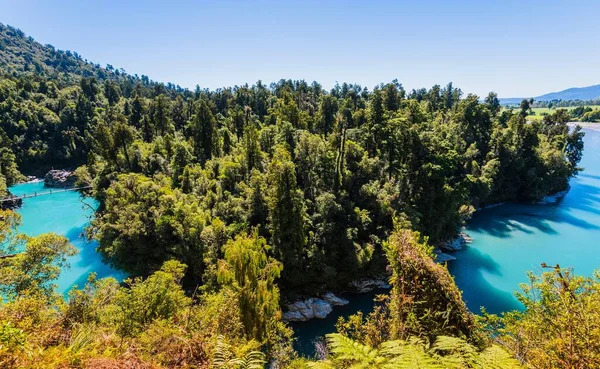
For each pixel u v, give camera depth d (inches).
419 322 377.1
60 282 1524.4
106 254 1596.9
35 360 237.5
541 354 290.2
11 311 378.6
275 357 653.3
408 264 407.5
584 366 258.4
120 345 311.4
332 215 1584.6
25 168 3718.0
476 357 240.5
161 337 327.9
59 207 2645.2
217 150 2726.4
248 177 2014.0
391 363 224.1
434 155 1855.3
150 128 3420.3
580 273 1571.1
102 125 2637.8
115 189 1910.7
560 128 3400.6
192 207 1610.5
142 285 637.9
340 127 2241.6
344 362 297.4
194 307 600.7
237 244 695.7
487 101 3804.1
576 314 293.1
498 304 1364.4
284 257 1418.6
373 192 1726.1
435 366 213.2
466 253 1808.6
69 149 3954.2
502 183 2659.9
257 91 4771.2
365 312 1357.0
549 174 2716.5
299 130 2416.3
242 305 636.1
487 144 2741.1
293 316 1314.0
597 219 2257.6
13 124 3816.4
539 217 2313.0
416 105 2297.0
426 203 1798.7
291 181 1434.5
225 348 302.5
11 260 789.9
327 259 1492.4
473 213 2423.7
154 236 1547.7
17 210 2546.8
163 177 2151.8
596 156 4340.6
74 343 279.7
